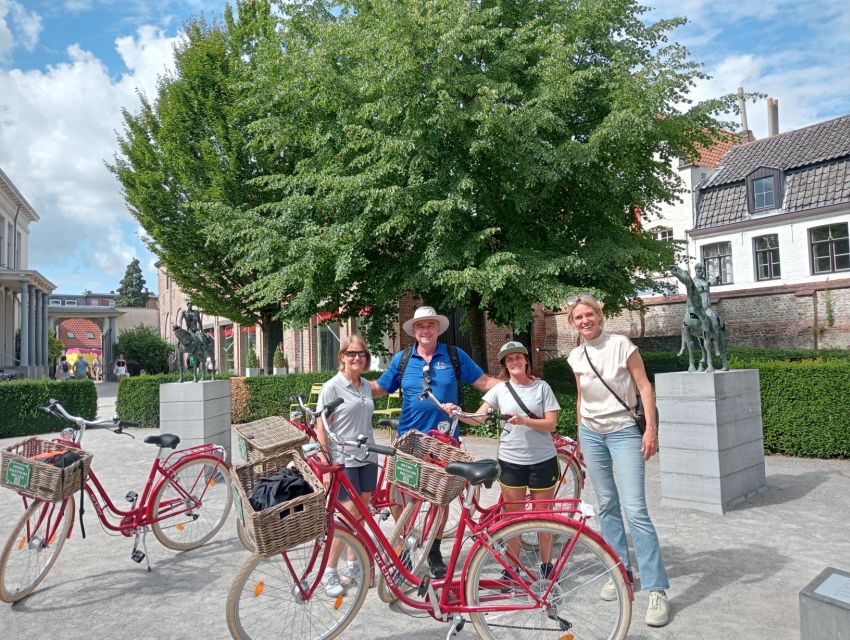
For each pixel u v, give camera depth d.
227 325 28.36
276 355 20.48
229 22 14.95
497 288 9.26
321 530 3.00
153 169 14.80
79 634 3.51
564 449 5.30
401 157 9.94
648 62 10.40
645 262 11.24
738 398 6.25
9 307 29.84
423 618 3.65
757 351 16.25
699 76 10.59
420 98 9.80
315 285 11.55
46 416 12.98
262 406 13.91
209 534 5.13
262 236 11.38
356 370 4.15
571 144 9.61
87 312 40.06
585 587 3.07
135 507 4.72
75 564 4.70
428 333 4.28
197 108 14.35
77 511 6.32
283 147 12.27
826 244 19.66
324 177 10.49
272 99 11.65
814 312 16.98
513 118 9.37
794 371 8.45
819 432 8.20
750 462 6.36
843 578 2.71
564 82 9.53
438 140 10.06
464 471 3.09
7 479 3.97
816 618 2.55
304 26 12.54
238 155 14.05
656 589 3.50
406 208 9.84
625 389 3.80
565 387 14.77
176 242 14.74
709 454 5.87
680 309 19.56
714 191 22.98
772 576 4.13
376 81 10.02
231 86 13.50
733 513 5.76
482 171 10.77
